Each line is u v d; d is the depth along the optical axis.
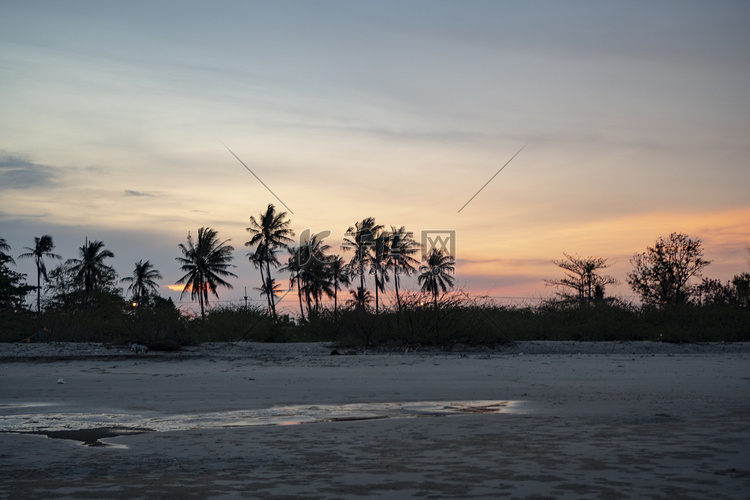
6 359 21.95
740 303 38.84
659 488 5.35
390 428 8.62
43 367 20.08
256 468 6.26
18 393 13.08
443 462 6.44
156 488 5.50
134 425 9.16
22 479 5.88
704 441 7.45
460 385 14.49
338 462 6.50
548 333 33.19
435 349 26.97
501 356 24.66
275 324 32.75
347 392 13.17
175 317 27.92
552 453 6.82
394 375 17.12
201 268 81.88
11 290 56.91
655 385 14.12
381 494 5.23
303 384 14.80
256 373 17.89
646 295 59.38
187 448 7.32
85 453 7.10
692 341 31.03
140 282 88.62
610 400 11.57
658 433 8.01
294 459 6.68
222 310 32.19
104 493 5.34
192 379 16.05
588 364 20.69
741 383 14.42
